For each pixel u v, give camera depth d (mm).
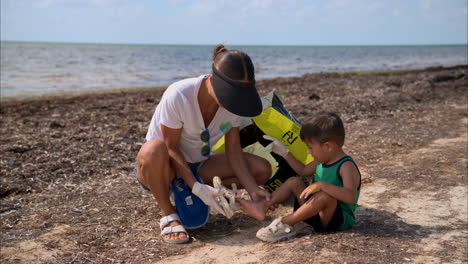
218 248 2908
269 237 2914
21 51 50812
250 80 2717
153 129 3135
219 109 3088
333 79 16594
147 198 4062
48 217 3602
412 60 45000
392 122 7301
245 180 3174
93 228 3363
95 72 22984
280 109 3766
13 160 5266
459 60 44844
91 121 7965
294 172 3693
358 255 2553
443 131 6461
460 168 4520
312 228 3115
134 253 2898
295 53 69500
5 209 3795
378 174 4469
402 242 2762
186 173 2998
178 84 2996
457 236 2873
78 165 5148
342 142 2863
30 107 9867
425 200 3652
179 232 3041
